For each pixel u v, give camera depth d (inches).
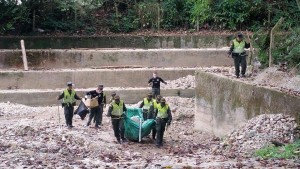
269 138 560.1
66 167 465.7
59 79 1099.3
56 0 1291.8
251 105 653.9
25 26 1321.4
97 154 601.3
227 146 593.3
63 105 772.0
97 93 799.1
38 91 1035.9
